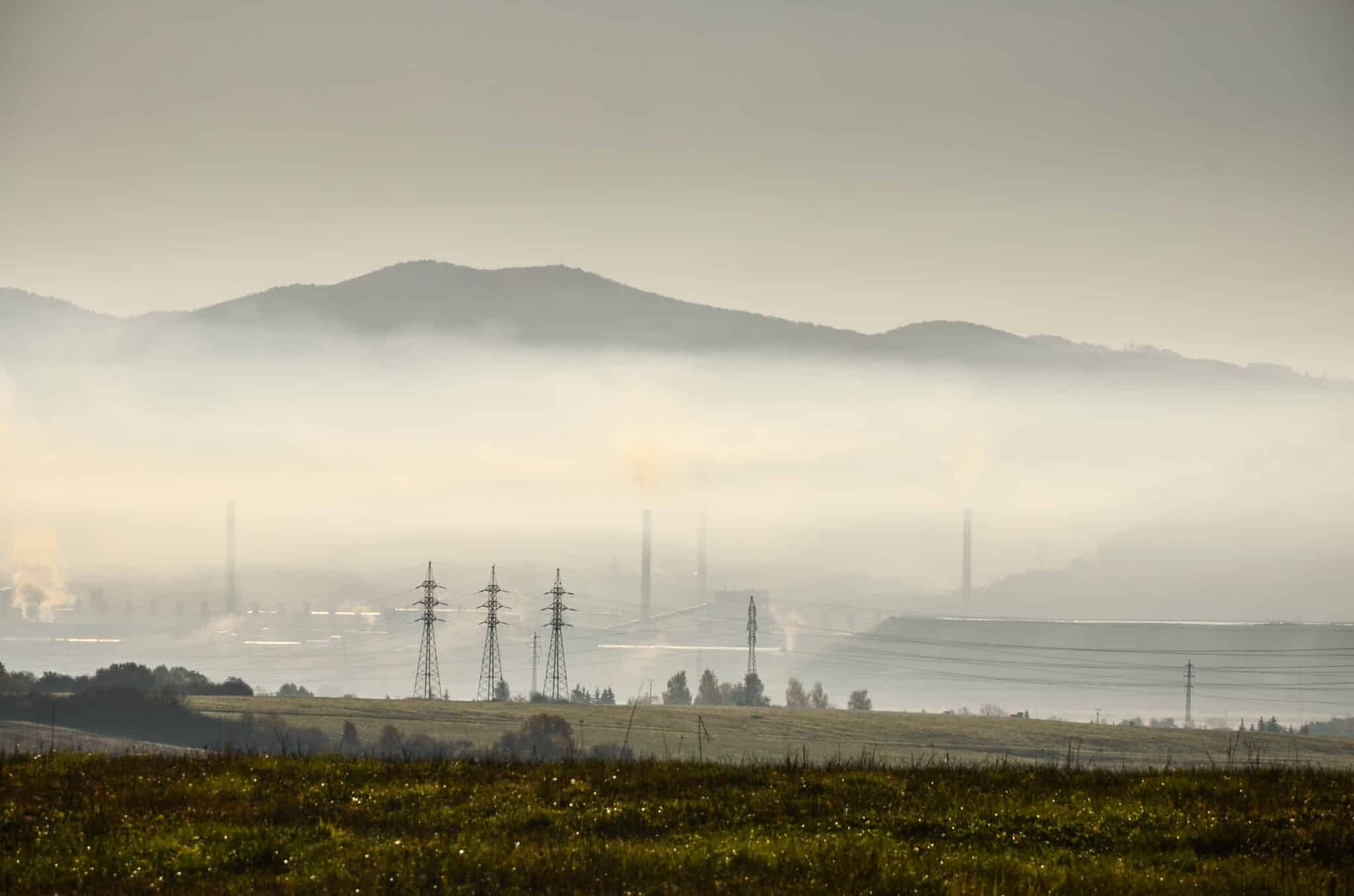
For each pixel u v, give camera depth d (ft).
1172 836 339.36
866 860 303.68
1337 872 306.96
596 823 346.74
